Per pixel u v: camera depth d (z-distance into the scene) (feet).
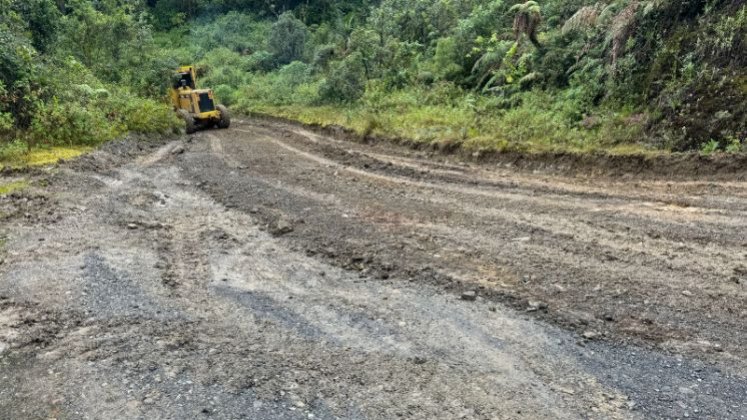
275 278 15.88
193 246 18.74
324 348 11.83
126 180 29.94
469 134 36.19
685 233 18.15
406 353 11.60
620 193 23.62
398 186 27.71
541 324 12.67
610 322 12.60
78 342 12.13
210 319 13.24
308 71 84.48
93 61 65.57
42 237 19.36
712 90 27.48
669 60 31.22
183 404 9.84
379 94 57.21
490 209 22.58
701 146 26.00
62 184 27.53
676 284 14.38
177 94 57.98
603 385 10.34
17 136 35.37
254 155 38.40
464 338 12.19
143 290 14.93
